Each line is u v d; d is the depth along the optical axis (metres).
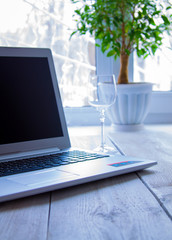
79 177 0.59
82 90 1.81
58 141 0.90
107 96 1.06
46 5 1.73
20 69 0.88
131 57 1.83
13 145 0.81
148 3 1.49
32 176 0.61
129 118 1.56
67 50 1.78
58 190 0.60
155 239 0.40
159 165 0.79
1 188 0.54
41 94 0.90
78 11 1.51
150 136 1.31
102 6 1.48
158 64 1.86
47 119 0.89
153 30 1.49
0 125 0.80
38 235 0.41
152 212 0.49
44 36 1.74
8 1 1.69
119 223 0.45
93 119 1.84
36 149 0.85
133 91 1.50
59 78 1.79
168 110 1.87
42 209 0.50
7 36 1.71
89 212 0.49
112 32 1.51
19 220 0.46
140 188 0.61
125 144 1.11
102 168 0.66
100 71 1.81
